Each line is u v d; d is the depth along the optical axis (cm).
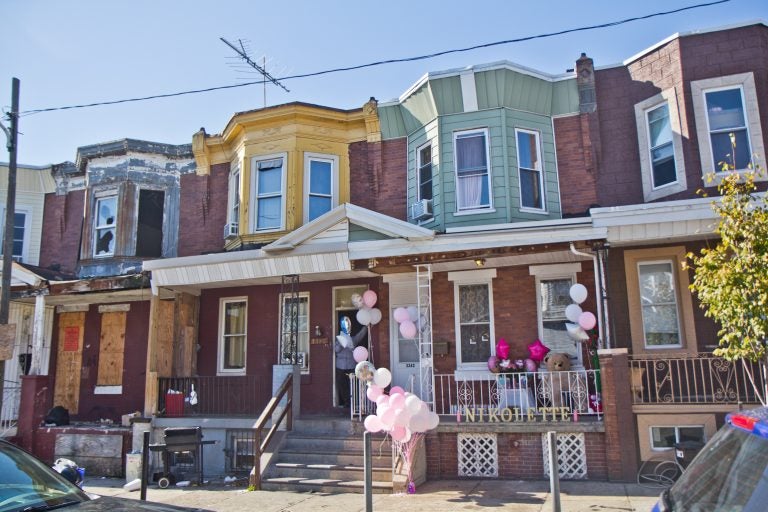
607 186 1372
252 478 1111
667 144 1318
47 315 1758
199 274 1442
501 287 1375
